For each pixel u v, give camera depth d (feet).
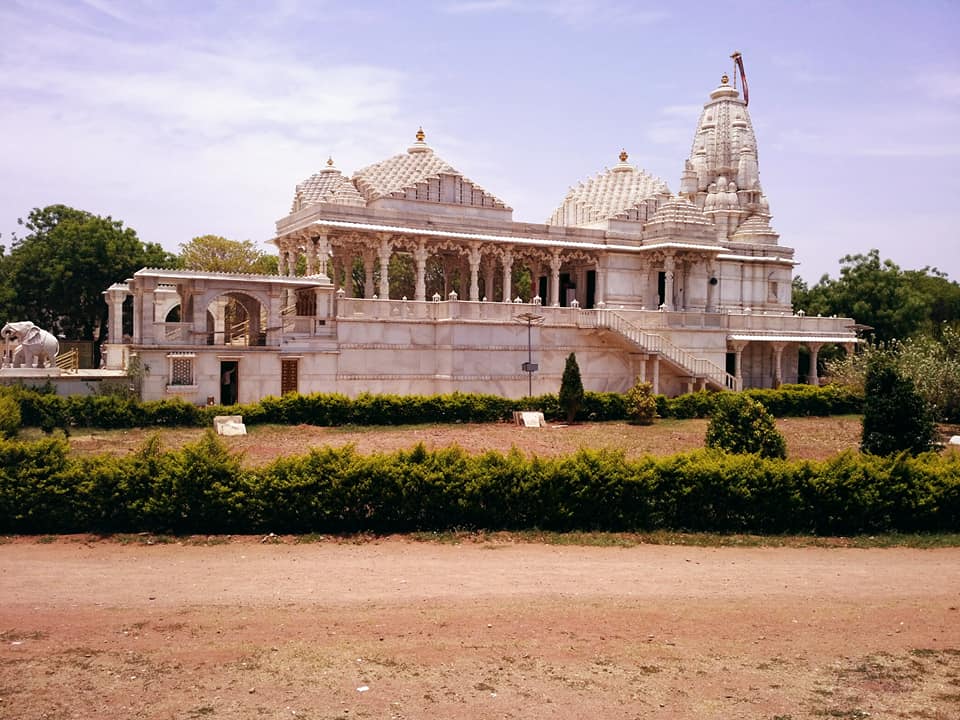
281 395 135.13
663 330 173.47
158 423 115.44
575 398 136.56
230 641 39.70
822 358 232.53
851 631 43.57
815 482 67.26
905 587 52.54
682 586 51.21
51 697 33.27
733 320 189.67
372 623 42.75
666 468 66.80
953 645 41.78
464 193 170.50
